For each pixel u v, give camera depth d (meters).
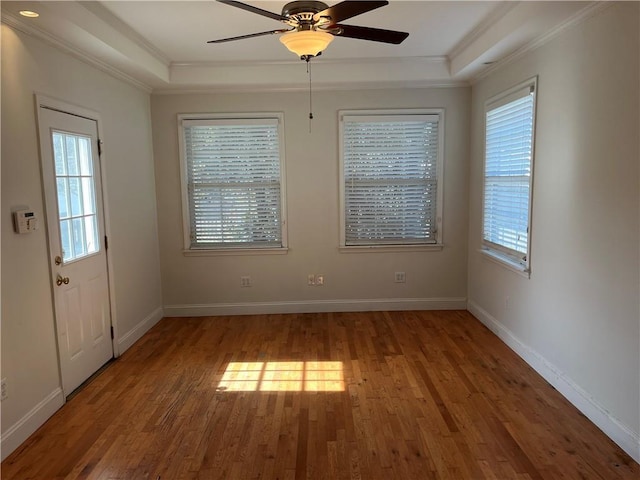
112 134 3.88
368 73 4.52
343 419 2.84
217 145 4.85
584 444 2.52
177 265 5.00
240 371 3.59
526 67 3.49
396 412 2.91
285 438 2.64
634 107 2.31
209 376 3.50
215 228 4.98
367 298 5.10
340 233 4.98
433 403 3.01
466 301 5.09
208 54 4.13
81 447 2.57
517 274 3.76
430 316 4.89
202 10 3.03
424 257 5.04
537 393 3.12
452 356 3.80
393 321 4.75
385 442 2.58
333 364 3.69
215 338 4.36
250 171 4.89
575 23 2.80
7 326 2.50
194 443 2.60
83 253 3.38
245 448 2.55
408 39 3.80
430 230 5.02
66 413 2.94
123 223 4.08
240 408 3.00
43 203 2.87
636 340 2.34
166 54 4.10
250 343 4.21
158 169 4.85
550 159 3.17
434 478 2.27
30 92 2.75
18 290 2.60
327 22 2.37
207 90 4.73
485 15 3.23
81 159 3.37
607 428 2.59
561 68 2.99
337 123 4.83
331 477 2.29
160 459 2.46
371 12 3.15
